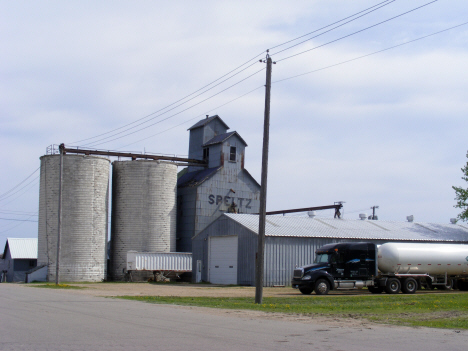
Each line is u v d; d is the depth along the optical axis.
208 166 70.25
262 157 26.00
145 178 60.44
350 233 49.44
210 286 44.53
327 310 21.89
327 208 64.25
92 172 56.88
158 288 40.75
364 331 15.02
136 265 54.94
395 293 36.09
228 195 67.75
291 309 22.16
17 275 71.50
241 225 46.44
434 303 25.95
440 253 38.00
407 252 36.72
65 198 55.72
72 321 15.91
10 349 10.82
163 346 11.46
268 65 26.34
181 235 66.94
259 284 25.09
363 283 35.12
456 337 14.03
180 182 70.56
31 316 17.23
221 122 73.19
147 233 59.66
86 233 55.88
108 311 19.50
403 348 11.98
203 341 12.31
